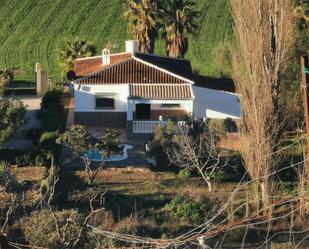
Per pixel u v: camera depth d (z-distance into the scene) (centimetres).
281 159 7388
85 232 5441
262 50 7344
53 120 10800
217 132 9569
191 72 13088
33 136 10381
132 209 7531
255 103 7281
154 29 15150
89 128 11775
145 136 11225
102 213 6675
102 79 11838
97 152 9150
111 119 11800
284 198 4556
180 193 8062
